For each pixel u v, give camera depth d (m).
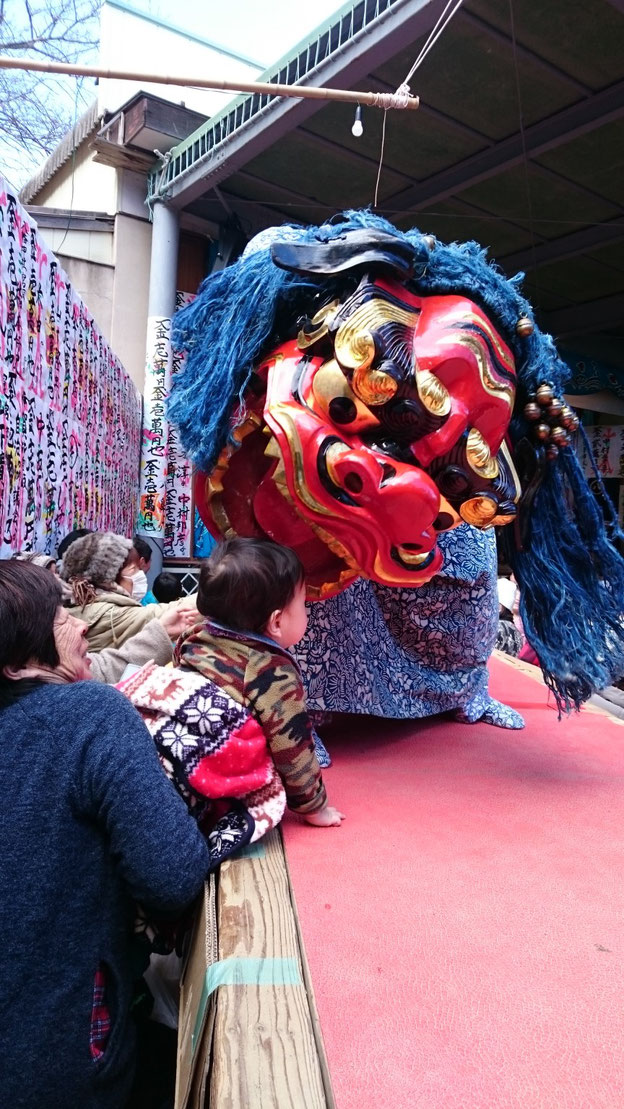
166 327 5.06
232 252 5.36
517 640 2.97
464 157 4.79
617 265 6.29
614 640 1.26
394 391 0.97
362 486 0.98
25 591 0.85
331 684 1.38
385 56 3.69
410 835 1.06
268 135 4.30
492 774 1.33
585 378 7.87
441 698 1.59
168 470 5.14
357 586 1.44
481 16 3.51
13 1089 0.70
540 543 1.27
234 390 1.14
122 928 0.81
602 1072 0.61
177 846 0.77
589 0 3.42
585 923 0.83
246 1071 0.56
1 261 1.63
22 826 0.75
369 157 4.82
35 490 2.00
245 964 0.69
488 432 1.09
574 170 4.92
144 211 5.40
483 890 0.90
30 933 0.73
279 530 1.21
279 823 1.04
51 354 2.16
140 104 4.86
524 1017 0.67
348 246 1.01
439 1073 0.61
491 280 1.14
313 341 1.04
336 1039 0.64
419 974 0.73
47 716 0.80
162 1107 0.92
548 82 4.02
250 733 0.93
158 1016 1.01
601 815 1.14
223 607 1.00
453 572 1.47
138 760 0.79
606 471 7.86
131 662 1.51
